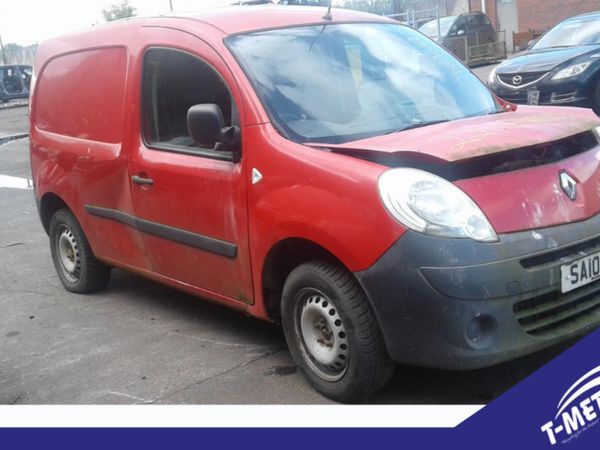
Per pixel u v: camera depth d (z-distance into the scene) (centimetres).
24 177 1254
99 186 525
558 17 3209
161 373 442
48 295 614
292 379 415
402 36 494
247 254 410
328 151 374
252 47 435
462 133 370
